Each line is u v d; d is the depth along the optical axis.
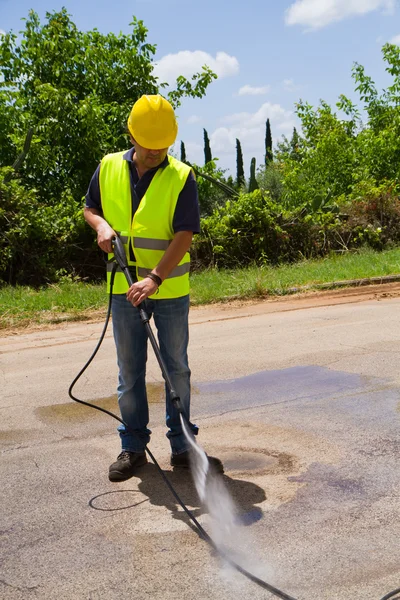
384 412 4.55
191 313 9.49
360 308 8.91
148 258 3.51
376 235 15.68
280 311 9.20
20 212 12.86
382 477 3.54
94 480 3.70
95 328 8.53
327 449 3.96
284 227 15.03
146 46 17.66
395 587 2.55
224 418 4.62
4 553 2.93
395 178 19.66
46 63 16.91
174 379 3.64
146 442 3.81
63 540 3.02
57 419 4.81
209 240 14.23
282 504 3.28
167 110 3.36
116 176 3.54
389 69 21.27
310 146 22.38
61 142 15.95
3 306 9.73
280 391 5.19
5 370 6.44
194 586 2.61
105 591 2.60
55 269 12.95
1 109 15.62
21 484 3.67
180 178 3.44
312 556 2.79
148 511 3.28
